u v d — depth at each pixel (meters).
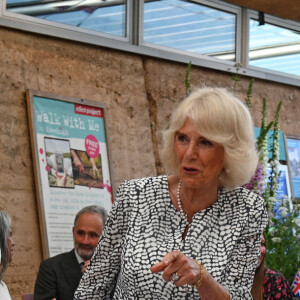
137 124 7.99
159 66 8.40
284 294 4.34
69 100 7.26
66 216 6.97
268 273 4.38
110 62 7.88
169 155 2.28
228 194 2.31
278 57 9.77
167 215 2.29
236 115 2.19
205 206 2.28
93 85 7.64
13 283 6.64
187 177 2.20
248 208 2.28
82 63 7.60
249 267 2.24
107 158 7.50
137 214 2.29
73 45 7.55
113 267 2.32
